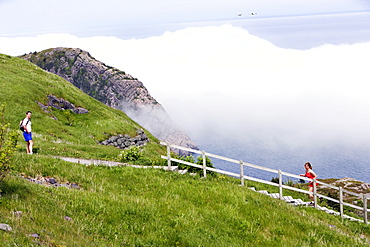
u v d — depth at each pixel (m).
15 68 55.56
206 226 15.25
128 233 12.83
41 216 11.09
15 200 11.49
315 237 17.08
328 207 26.08
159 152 54.38
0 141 12.10
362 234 21.02
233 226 16.20
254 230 16.30
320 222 19.91
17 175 15.24
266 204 19.92
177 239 13.32
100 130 49.19
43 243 9.35
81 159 25.97
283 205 21.02
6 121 37.12
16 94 44.38
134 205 15.25
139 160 27.58
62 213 12.28
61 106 50.75
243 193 20.23
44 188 14.12
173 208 16.39
